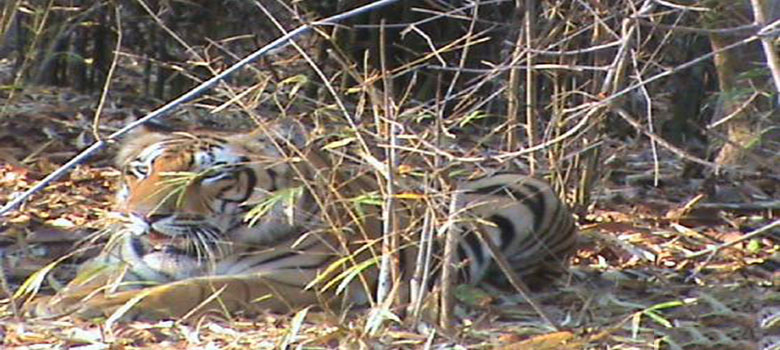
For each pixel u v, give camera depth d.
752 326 10.30
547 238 11.60
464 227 11.04
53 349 9.17
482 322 10.02
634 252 12.39
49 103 17.27
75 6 17.84
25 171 14.11
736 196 14.52
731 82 12.43
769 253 12.79
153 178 10.20
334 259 10.38
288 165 10.55
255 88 9.73
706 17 11.33
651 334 9.93
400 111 10.78
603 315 10.48
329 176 10.10
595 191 14.41
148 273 10.45
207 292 9.93
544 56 11.73
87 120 16.47
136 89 18.94
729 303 10.98
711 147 14.70
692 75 16.83
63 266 11.37
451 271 9.48
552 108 13.17
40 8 16.22
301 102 13.18
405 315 9.64
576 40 12.09
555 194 11.71
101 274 10.41
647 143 16.73
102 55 18.56
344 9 17.44
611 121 16.66
